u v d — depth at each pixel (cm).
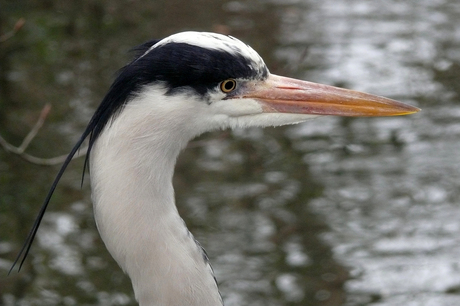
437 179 1372
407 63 1730
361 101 632
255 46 1819
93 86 1658
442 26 1917
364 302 1103
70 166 1419
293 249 1217
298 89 626
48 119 1527
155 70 558
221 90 593
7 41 1803
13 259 1191
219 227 1264
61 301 1112
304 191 1354
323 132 1525
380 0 2092
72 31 1881
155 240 566
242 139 1506
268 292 1122
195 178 1390
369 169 1405
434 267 1173
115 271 1184
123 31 1900
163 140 566
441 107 1569
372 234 1248
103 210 562
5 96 1606
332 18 1977
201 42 578
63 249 1218
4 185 1349
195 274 576
